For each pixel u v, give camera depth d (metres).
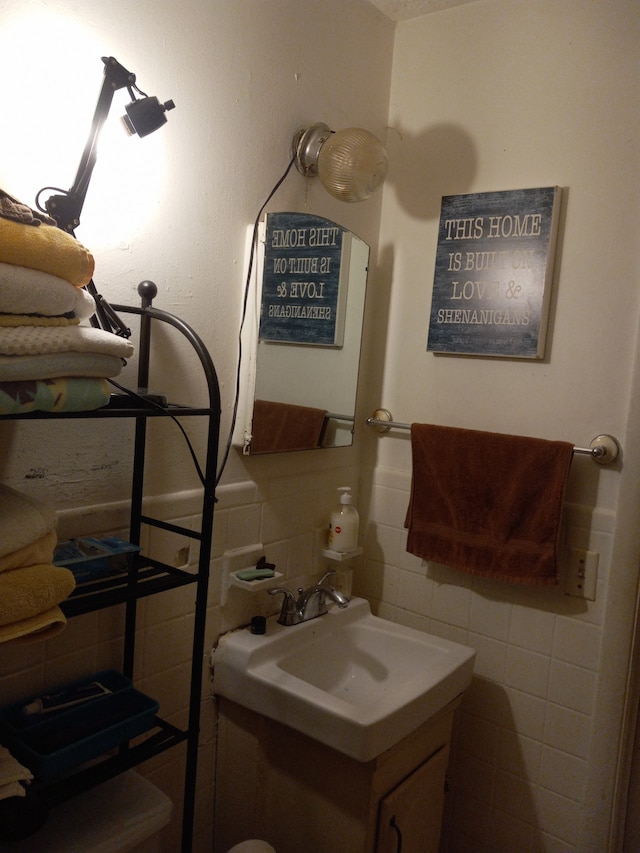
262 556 1.56
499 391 1.69
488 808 1.71
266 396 1.48
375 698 1.59
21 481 1.07
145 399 0.97
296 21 1.49
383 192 1.86
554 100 1.58
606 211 1.52
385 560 1.90
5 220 0.75
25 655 1.09
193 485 1.38
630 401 1.49
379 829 1.29
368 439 1.92
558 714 1.61
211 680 1.47
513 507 1.57
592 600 1.55
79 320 0.88
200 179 1.30
